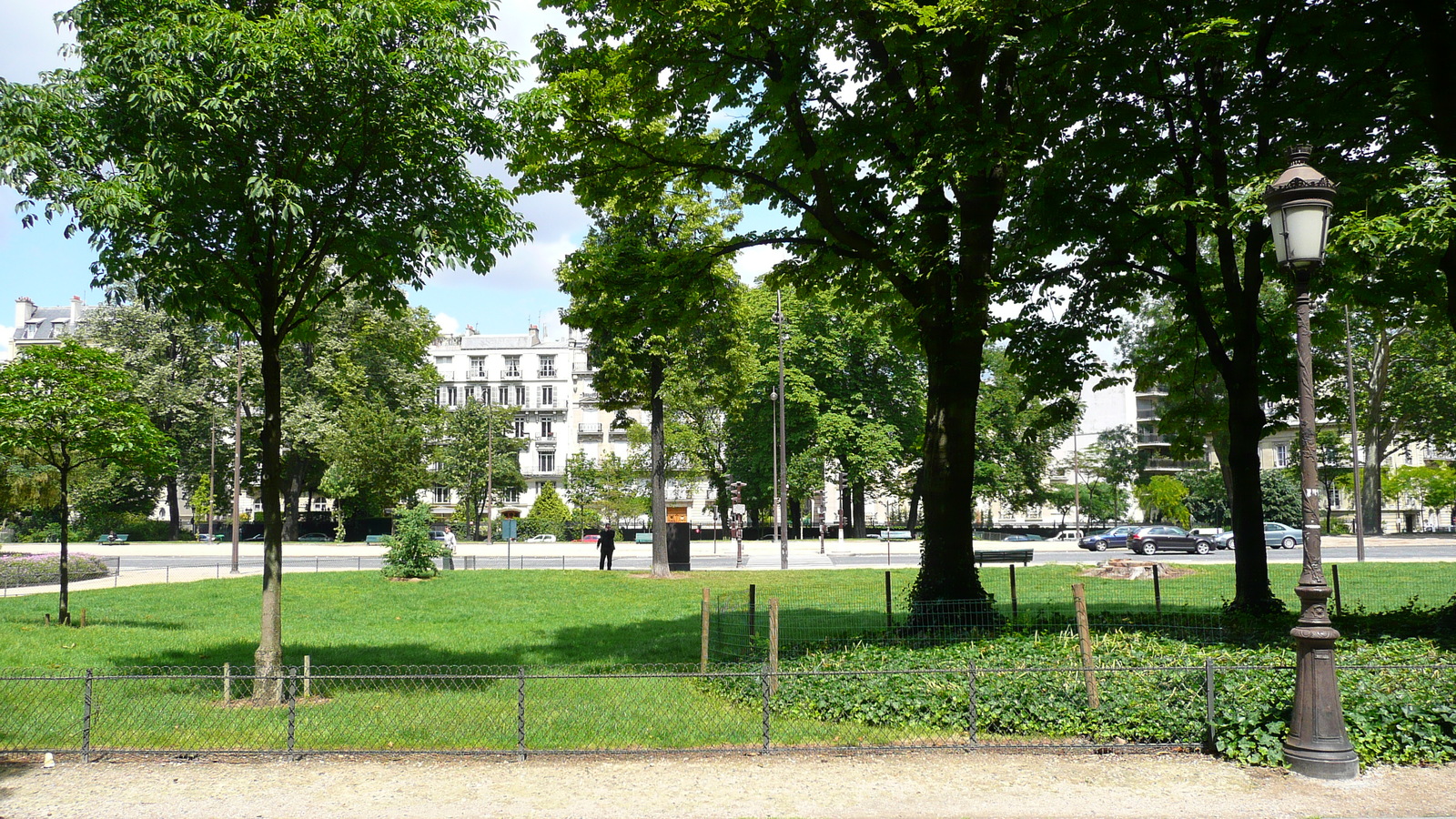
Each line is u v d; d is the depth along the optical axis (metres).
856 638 13.48
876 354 57.41
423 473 54.16
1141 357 21.28
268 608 11.90
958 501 14.22
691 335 29.25
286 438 54.59
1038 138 14.39
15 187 10.12
